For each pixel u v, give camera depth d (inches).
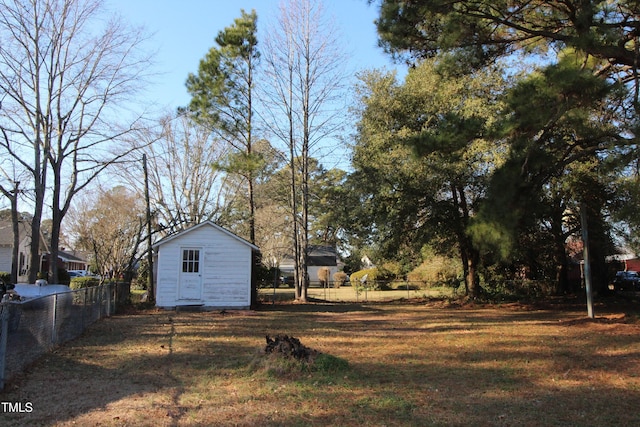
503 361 323.6
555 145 445.7
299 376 273.1
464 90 701.9
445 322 565.0
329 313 687.7
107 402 222.1
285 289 1531.7
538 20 441.4
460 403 225.9
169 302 692.1
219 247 710.5
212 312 671.8
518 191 397.7
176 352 350.3
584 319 553.0
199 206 1299.2
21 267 1416.1
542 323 539.8
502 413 210.8
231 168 856.9
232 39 848.9
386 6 410.0
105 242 1047.0
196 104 860.0
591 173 605.6
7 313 247.4
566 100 365.1
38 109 828.0
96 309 540.1
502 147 593.9
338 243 1720.0
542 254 850.8
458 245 889.5
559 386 257.1
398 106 762.2
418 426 193.8
